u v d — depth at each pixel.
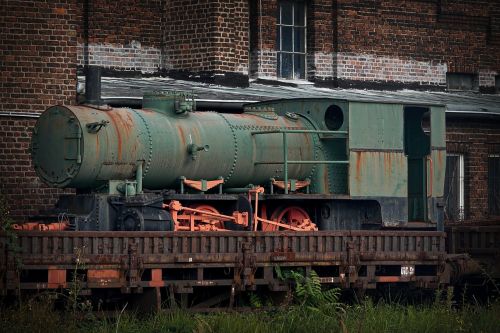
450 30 82.75
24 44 61.16
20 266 43.12
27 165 60.78
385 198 54.97
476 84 84.31
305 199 52.97
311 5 76.31
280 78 75.12
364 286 52.19
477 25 84.12
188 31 71.00
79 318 42.62
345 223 54.50
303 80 76.06
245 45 71.88
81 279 45.00
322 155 54.72
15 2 60.91
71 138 47.69
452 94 82.56
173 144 49.94
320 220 54.16
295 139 54.16
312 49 76.19
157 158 49.38
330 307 47.47
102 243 45.38
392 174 55.28
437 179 57.28
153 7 71.06
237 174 52.31
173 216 48.72
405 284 55.28
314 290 48.69
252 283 48.94
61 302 46.06
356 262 51.84
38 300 43.94
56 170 48.09
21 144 60.69
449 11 82.44
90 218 47.50
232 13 71.06
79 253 43.84
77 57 67.75
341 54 77.00
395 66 79.69
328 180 54.72
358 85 77.81
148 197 47.69
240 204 50.88
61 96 62.12
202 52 70.56
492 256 59.66
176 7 71.38
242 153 52.22
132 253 45.75
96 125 47.66
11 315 40.88
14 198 60.34
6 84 60.59
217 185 51.62
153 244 46.53
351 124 54.09
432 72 81.75
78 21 67.94
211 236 48.09
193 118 51.59
